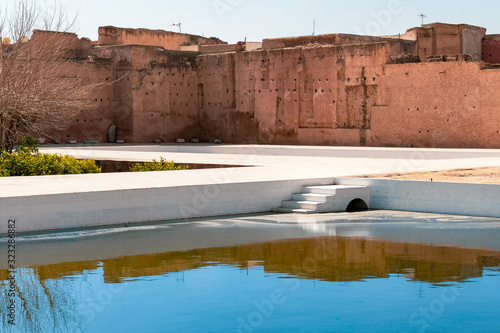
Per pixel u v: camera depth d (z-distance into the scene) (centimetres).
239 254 980
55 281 824
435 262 918
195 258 954
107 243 1057
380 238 1098
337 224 1238
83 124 3262
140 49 3353
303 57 3225
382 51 2961
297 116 3250
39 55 2077
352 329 643
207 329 646
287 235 1130
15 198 1116
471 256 955
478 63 2698
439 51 3669
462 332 631
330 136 3142
